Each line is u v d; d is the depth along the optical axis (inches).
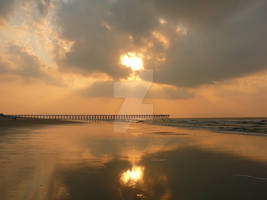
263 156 306.8
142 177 199.9
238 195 156.0
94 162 260.1
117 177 198.2
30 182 180.2
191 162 265.1
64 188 166.6
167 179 194.5
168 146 406.6
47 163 250.8
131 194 156.0
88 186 171.9
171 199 147.9
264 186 176.1
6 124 1082.7
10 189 162.7
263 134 666.2
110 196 151.3
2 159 270.7
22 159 271.4
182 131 816.3
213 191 164.4
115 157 293.7
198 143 450.0
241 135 637.9
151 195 154.9
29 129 794.2
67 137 540.7
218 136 611.2
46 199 143.9
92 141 470.9
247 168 236.2
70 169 225.0
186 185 177.5
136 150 354.9
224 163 261.7
